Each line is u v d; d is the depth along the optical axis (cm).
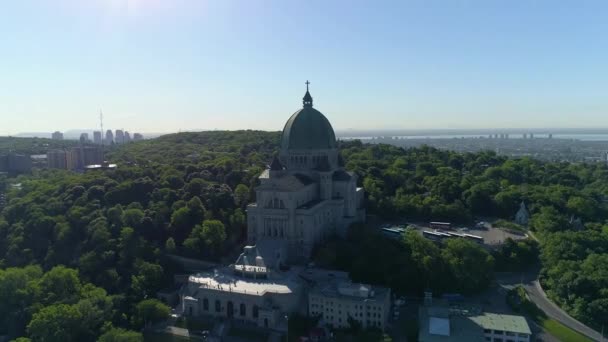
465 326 17238
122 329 18275
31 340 17525
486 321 17650
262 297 19025
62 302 19812
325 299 19000
